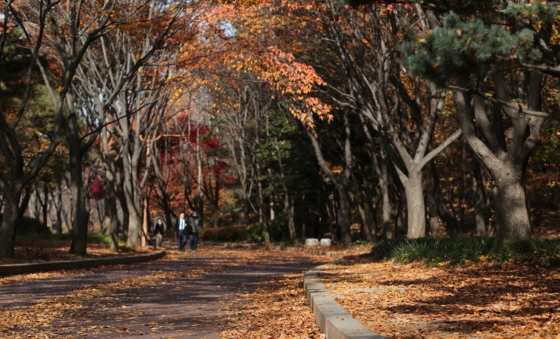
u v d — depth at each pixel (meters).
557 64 9.16
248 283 18.50
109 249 34.62
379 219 59.47
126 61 32.81
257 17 27.88
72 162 28.86
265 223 49.62
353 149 42.72
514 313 8.89
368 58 29.19
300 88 27.88
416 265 17.61
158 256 33.72
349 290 12.72
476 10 10.12
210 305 13.28
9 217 25.23
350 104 29.34
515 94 24.45
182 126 64.25
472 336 7.29
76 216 28.77
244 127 49.28
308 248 38.94
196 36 28.98
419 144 26.48
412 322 8.51
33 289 16.88
